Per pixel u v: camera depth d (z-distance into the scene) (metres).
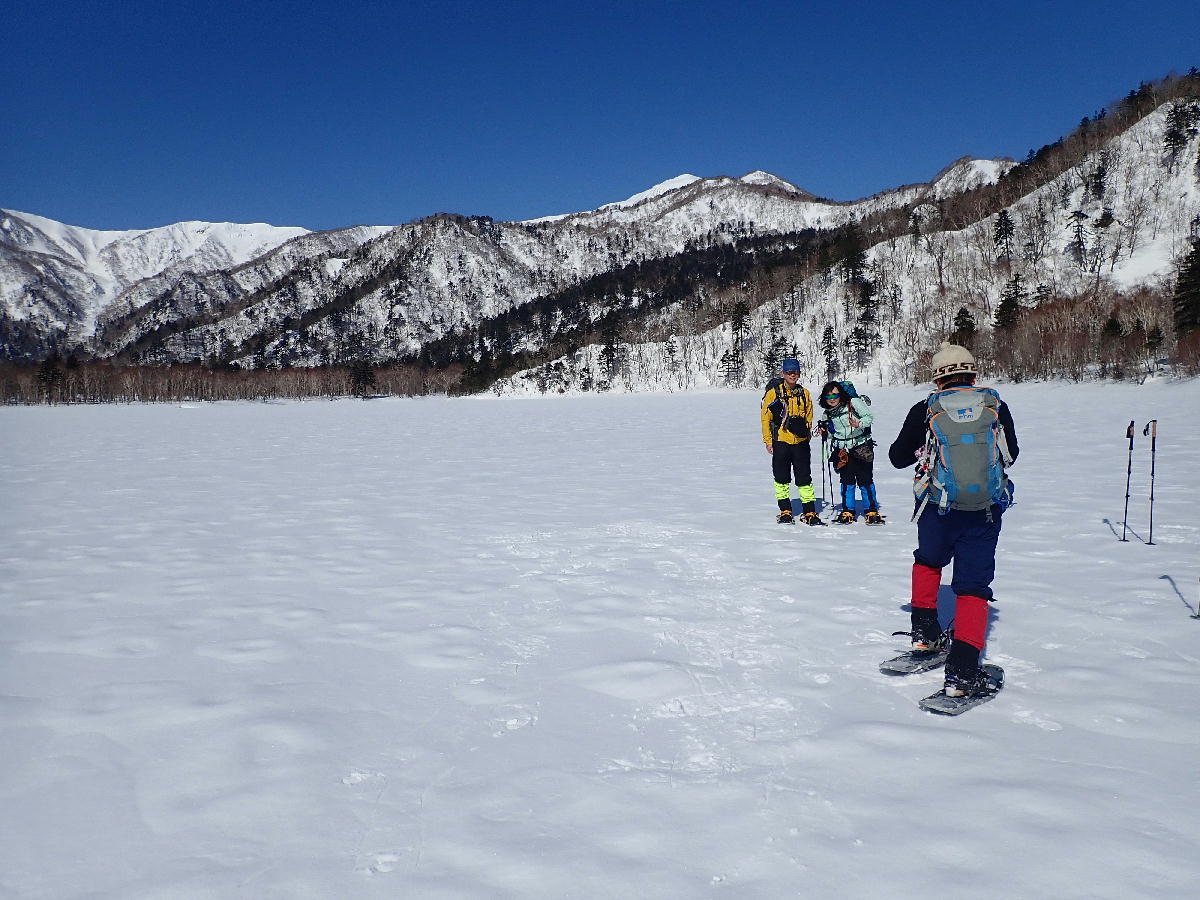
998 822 2.65
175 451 22.11
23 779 3.13
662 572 6.50
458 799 2.90
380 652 4.66
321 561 7.33
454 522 9.33
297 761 3.24
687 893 2.31
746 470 14.02
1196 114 107.62
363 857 2.54
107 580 6.68
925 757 3.16
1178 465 12.28
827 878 2.37
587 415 44.38
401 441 25.52
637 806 2.82
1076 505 9.04
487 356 191.00
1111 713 3.53
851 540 7.61
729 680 4.06
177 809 2.88
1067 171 119.56
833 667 4.23
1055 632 4.68
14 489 13.27
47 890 2.39
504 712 3.72
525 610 5.49
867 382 90.44
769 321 123.38
